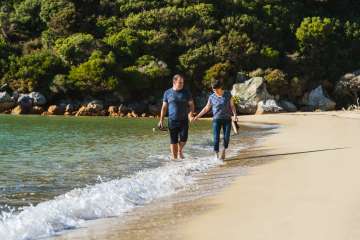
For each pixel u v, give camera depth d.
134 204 7.81
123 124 33.09
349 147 14.05
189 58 63.28
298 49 71.25
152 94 59.44
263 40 70.00
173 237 5.68
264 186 8.49
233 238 5.44
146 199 8.20
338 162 10.79
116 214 7.15
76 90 55.53
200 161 12.80
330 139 17.48
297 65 68.75
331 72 70.56
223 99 13.15
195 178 10.18
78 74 54.81
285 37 73.25
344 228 5.50
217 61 64.88
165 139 20.22
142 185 9.21
